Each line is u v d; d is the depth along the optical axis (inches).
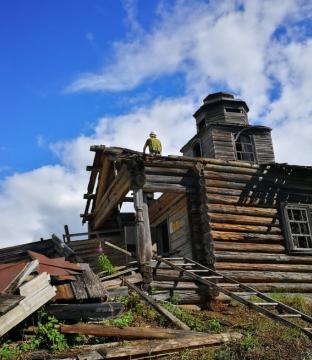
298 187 612.1
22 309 295.4
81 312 328.8
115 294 401.7
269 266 542.6
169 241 613.3
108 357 269.4
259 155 892.0
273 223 575.2
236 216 553.3
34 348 284.5
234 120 922.1
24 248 597.6
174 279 480.1
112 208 596.1
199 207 536.7
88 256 663.8
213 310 450.9
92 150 515.8
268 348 316.5
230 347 309.3
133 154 508.7
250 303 388.8
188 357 288.7
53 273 343.6
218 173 562.9
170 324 349.7
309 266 569.3
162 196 628.7
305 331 351.9
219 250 526.3
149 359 282.7
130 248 612.7
